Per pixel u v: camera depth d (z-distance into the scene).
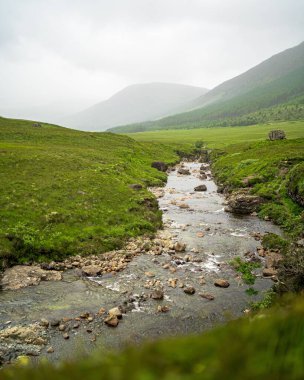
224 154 102.12
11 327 18.02
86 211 36.53
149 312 19.95
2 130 95.81
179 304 20.94
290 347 3.40
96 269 25.53
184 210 47.09
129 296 21.94
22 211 33.16
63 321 18.72
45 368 3.27
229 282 24.14
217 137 164.25
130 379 2.83
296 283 18.88
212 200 53.81
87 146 90.19
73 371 3.10
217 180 71.00
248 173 61.03
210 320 19.09
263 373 2.92
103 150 86.44
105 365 3.10
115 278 24.75
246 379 2.84
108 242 30.81
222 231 37.06
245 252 30.06
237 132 188.25
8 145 70.50
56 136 97.00
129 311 20.03
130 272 25.86
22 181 43.25
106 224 34.47
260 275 25.23
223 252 30.44
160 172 80.31
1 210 32.56
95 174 52.38
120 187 48.12
